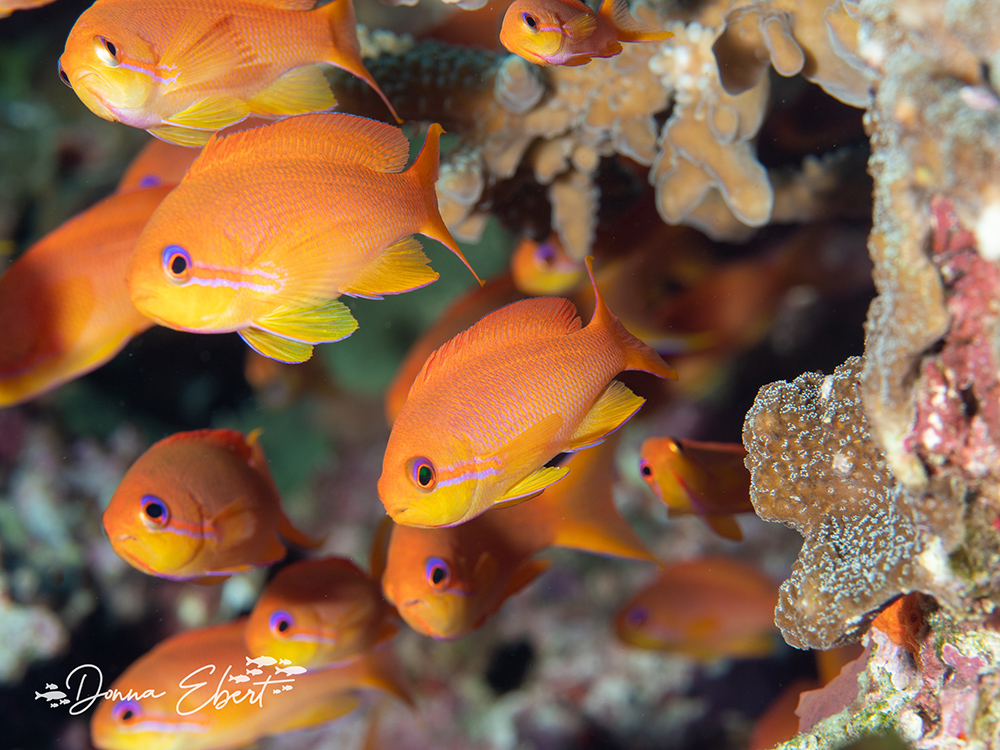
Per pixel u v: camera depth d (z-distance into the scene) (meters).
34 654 0.61
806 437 0.37
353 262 0.36
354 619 0.47
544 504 0.46
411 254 0.37
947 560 0.33
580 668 0.73
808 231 0.65
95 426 0.77
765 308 0.69
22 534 0.67
